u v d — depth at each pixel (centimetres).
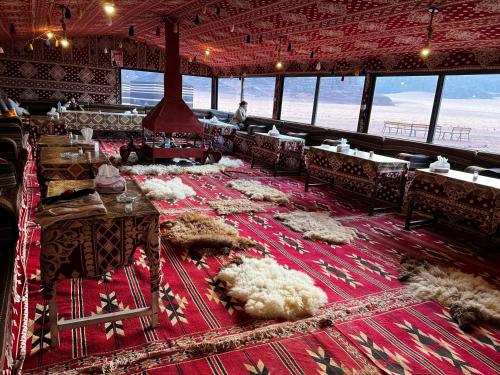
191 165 769
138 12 658
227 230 410
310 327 253
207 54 1070
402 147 652
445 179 433
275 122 963
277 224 461
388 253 397
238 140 979
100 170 278
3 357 154
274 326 249
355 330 255
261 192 592
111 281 293
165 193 530
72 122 935
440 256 402
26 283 277
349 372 213
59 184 283
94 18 708
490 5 370
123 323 243
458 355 237
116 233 220
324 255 378
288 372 210
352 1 431
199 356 218
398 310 285
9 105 889
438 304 300
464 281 334
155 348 220
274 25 612
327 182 714
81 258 214
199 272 320
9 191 354
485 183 404
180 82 745
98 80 1139
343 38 616
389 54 681
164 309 262
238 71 1155
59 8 578
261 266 328
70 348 216
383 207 571
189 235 379
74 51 1088
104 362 205
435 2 388
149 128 741
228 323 252
